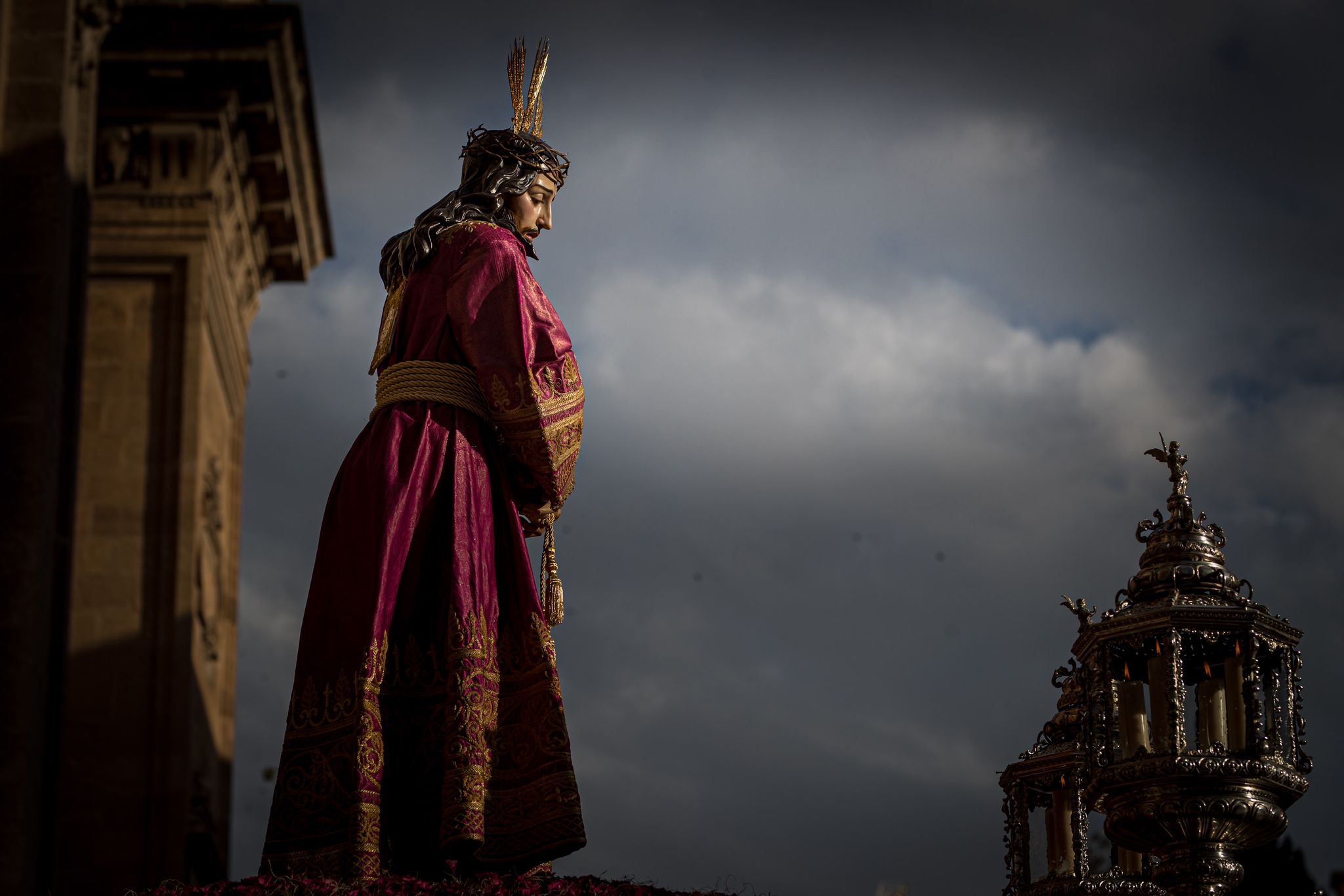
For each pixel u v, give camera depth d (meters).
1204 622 5.38
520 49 6.69
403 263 6.15
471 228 6.08
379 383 6.05
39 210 17.11
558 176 6.40
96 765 23.72
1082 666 5.60
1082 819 6.16
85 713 23.95
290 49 25.86
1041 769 6.22
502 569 5.83
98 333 25.53
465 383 5.95
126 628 24.38
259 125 26.41
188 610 24.52
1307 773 5.41
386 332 6.16
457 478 5.78
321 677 5.56
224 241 27.19
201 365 25.53
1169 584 5.55
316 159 28.52
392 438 5.83
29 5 17.70
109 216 25.78
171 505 24.94
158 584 24.61
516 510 6.03
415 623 5.67
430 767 5.55
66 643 16.72
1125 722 5.43
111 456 25.09
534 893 4.87
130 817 23.56
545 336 5.89
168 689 24.16
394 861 5.55
